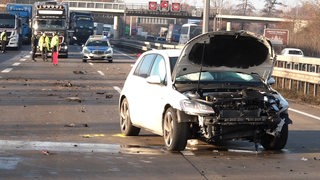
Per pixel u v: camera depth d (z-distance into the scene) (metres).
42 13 40.81
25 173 7.63
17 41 49.12
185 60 9.59
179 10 110.44
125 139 10.73
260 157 9.21
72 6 114.50
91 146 9.84
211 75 10.03
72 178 7.42
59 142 10.13
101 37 39.50
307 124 13.41
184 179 7.50
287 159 9.09
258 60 10.00
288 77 21.98
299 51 49.75
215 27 86.44
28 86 20.80
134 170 7.99
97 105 15.87
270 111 9.28
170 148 9.45
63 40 41.56
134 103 10.78
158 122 9.86
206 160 8.84
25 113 13.84
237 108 9.13
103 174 7.69
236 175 7.80
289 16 88.56
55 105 15.57
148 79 9.98
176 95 9.34
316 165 8.63
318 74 19.48
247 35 9.43
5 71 27.66
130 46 65.56
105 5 115.62
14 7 59.59
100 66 34.00
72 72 28.44
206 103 9.05
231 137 9.23
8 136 10.59
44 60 37.53
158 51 10.70
